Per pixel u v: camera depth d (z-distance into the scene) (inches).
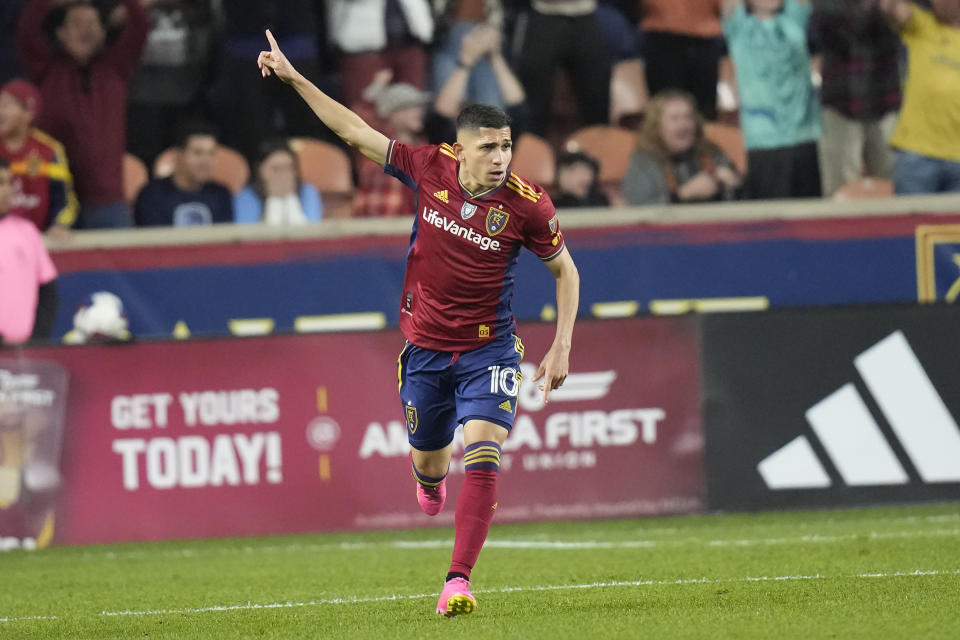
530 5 1574.8
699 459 1206.3
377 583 835.4
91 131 1485.0
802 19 1557.6
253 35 1558.8
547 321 1203.2
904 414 1211.2
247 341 1188.5
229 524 1181.7
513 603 689.0
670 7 1568.7
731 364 1210.0
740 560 880.3
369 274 1427.2
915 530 1036.5
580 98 1581.0
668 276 1445.6
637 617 608.1
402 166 647.1
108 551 1126.4
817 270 1456.7
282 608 719.7
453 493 1200.2
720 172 1546.5
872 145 1568.7
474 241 633.6
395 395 1195.3
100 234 1414.9
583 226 1438.2
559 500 1195.3
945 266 1465.3
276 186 1503.4
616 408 1203.2
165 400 1179.9
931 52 1555.1
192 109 1545.3
